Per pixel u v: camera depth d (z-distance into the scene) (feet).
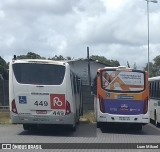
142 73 69.56
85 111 113.09
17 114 61.00
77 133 66.69
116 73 69.62
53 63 61.62
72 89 62.18
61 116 61.05
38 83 61.11
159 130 76.13
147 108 69.31
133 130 75.05
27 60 61.82
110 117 69.05
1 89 112.47
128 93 69.15
